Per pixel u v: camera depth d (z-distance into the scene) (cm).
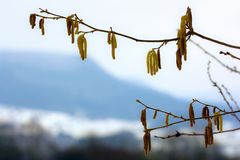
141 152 16388
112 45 588
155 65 587
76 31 587
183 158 12925
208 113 618
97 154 16325
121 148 16625
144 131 614
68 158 16388
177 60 567
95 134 17938
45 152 17962
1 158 16838
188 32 576
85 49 587
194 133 620
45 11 592
